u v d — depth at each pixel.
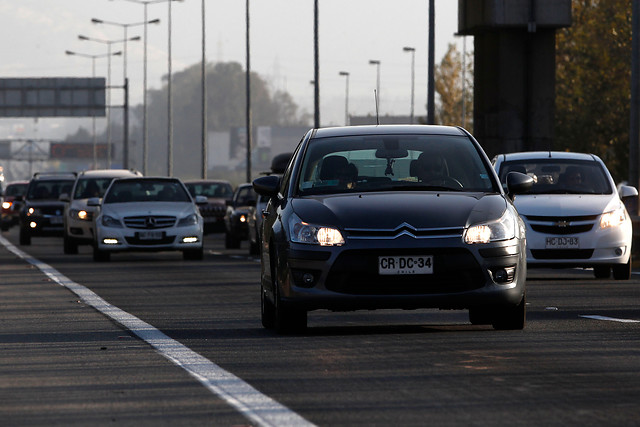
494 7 86.56
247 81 148.25
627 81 125.25
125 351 25.48
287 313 28.19
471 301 26.91
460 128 31.23
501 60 88.50
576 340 26.17
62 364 23.58
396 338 27.09
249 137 148.38
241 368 22.39
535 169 49.97
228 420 17.14
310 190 29.00
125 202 68.88
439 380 20.41
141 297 41.75
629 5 124.81
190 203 69.38
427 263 26.80
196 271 57.84
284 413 17.56
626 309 34.88
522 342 25.81
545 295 40.34
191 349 25.59
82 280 51.69
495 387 19.56
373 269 26.80
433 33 94.12
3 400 19.36
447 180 29.08
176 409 18.16
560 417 16.88
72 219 78.38
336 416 17.28
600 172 49.88
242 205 86.69
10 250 86.19
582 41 126.50
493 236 27.09
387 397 18.83
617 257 47.06
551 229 46.84
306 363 22.92
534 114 88.56
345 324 31.14
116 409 18.30
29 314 35.47
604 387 19.42
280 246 27.86
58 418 17.67
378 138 30.34
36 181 97.69
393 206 27.45
